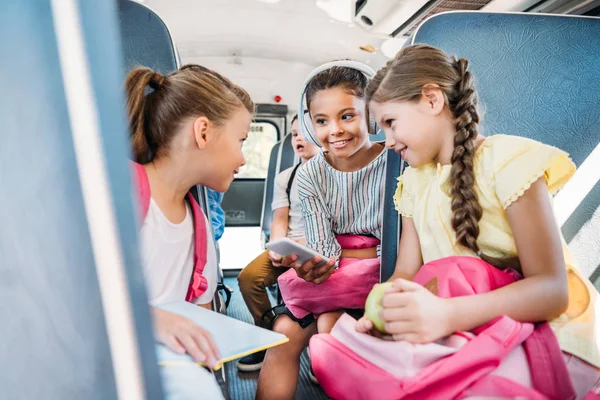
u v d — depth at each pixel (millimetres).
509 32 1213
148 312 470
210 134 1009
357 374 725
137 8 1206
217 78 1084
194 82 1017
